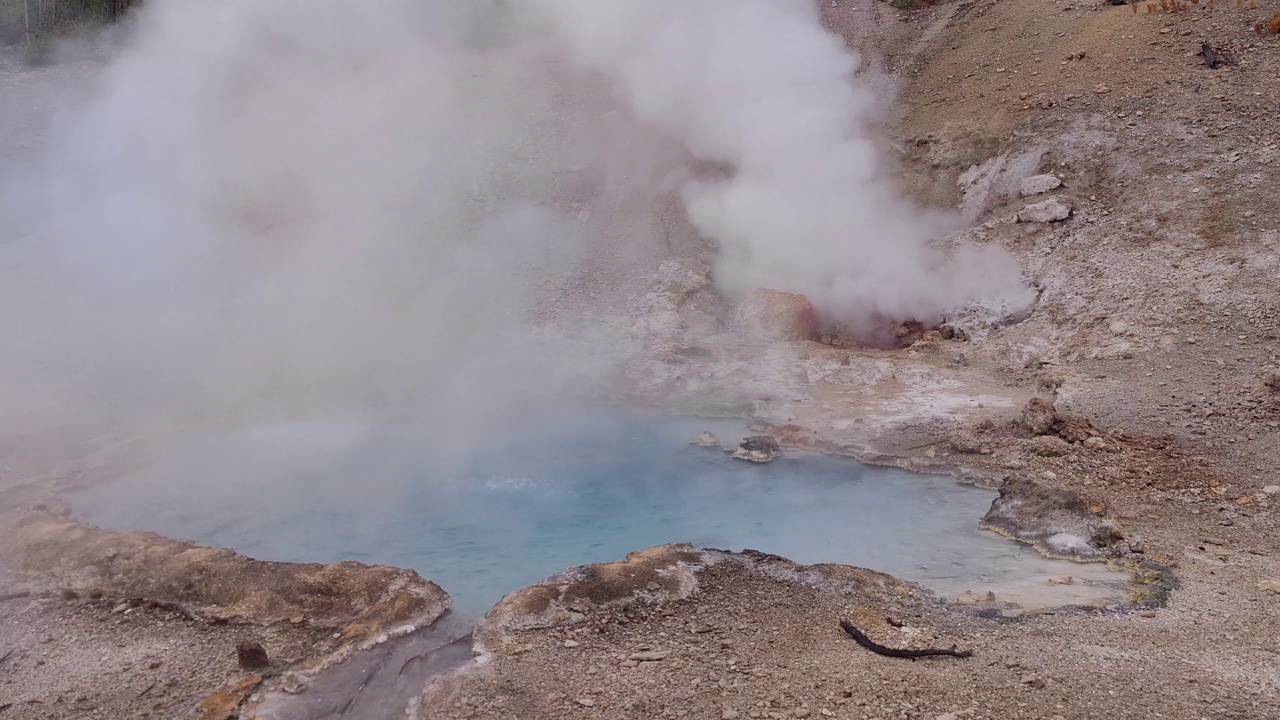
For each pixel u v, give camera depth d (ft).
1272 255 32.24
